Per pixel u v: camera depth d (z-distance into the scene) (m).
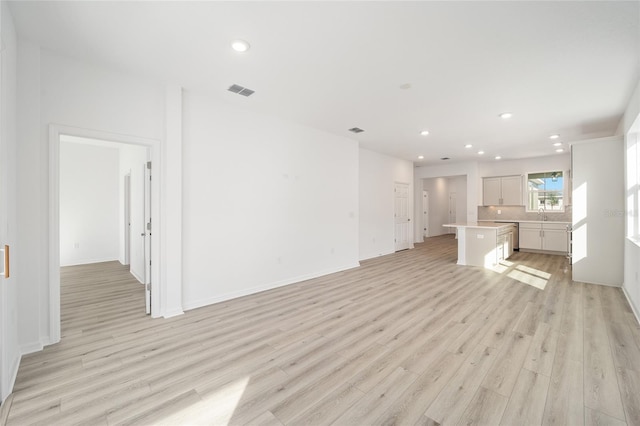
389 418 1.69
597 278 4.49
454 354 2.42
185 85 3.40
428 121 4.67
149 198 3.37
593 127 4.93
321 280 4.94
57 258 2.70
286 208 4.68
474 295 4.03
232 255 3.98
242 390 1.97
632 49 2.57
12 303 2.17
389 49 2.62
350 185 5.95
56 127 2.69
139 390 1.97
